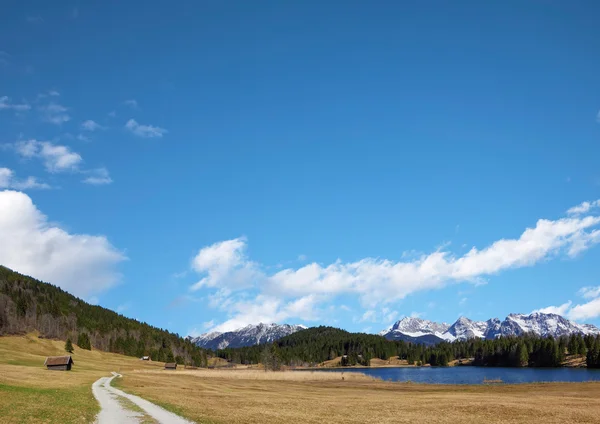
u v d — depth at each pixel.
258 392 94.56
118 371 170.50
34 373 103.25
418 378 179.12
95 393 68.94
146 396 66.12
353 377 167.62
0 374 82.31
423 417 55.31
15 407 42.47
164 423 39.22
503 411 60.81
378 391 107.81
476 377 177.88
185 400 63.56
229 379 145.12
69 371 138.12
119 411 47.06
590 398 80.38
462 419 53.66
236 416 47.03
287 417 49.59
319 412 57.62
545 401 74.44
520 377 166.50
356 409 63.00
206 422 40.56
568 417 55.44
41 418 38.12
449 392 102.81
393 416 55.94
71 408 46.06
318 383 140.62
